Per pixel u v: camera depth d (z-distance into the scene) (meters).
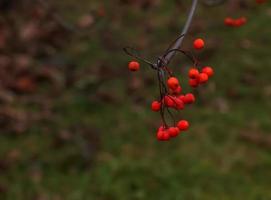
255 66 5.75
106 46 6.20
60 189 4.38
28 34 6.44
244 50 6.01
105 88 5.55
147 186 4.35
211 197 4.27
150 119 5.09
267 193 4.27
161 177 4.42
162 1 7.04
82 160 4.63
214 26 6.46
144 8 6.95
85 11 6.89
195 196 4.27
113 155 4.68
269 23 6.46
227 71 5.68
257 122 5.02
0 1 6.92
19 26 6.62
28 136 4.96
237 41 6.16
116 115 5.18
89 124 5.07
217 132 4.91
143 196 4.28
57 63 5.98
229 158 4.62
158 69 2.11
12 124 5.07
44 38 6.39
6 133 5.00
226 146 4.75
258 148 4.73
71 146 4.79
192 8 2.29
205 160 4.60
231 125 4.99
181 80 5.53
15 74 5.75
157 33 6.39
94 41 6.32
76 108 5.29
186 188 4.34
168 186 4.35
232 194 4.30
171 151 4.73
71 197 4.30
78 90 5.55
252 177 4.45
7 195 4.31
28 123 5.09
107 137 4.89
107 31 6.44
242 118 5.07
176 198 4.25
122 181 4.41
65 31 6.48
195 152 4.70
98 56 6.07
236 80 5.56
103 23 6.57
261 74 5.65
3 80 5.61
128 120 5.11
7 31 6.52
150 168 4.51
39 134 4.98
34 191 4.36
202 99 5.32
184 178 4.43
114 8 6.95
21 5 7.00
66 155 4.68
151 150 4.75
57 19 5.04
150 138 4.88
